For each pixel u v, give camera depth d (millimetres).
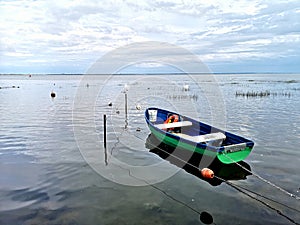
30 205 7887
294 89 52812
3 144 14461
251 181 9609
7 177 9930
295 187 9031
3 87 66688
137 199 8336
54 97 41188
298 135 15922
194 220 7172
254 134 16344
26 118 22812
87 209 7703
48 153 12898
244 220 7160
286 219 7188
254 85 67812
